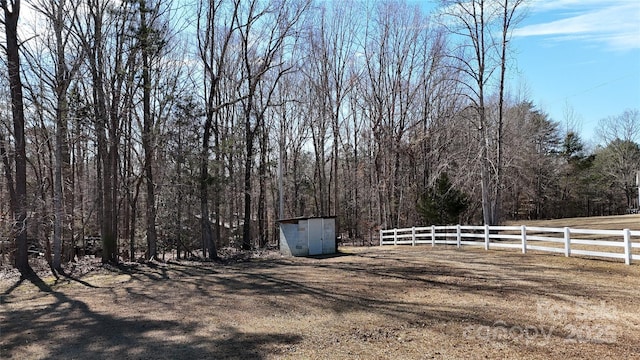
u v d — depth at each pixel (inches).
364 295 419.2
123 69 714.8
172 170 874.8
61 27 639.1
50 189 853.8
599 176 2230.6
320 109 1409.9
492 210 1008.2
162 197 893.2
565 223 1322.6
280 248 840.9
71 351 275.7
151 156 838.5
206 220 818.8
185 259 812.6
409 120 1379.2
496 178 957.2
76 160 1080.2
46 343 293.4
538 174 1931.6
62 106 641.0
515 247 668.1
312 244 799.1
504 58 954.7
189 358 255.6
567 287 416.8
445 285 452.8
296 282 505.0
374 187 1407.5
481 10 957.2
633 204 2214.6
